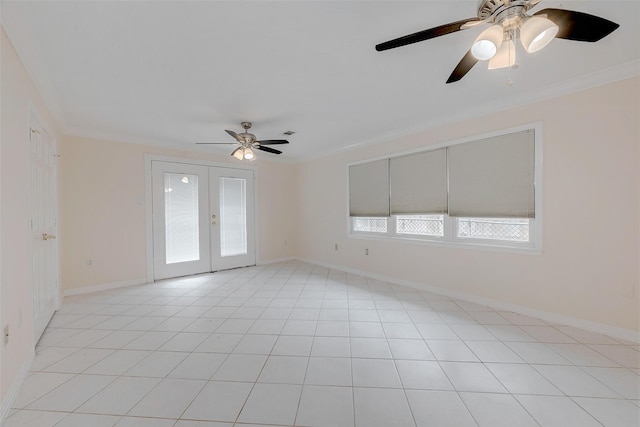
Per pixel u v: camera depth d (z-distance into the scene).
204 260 4.72
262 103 2.81
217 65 2.08
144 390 1.66
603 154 2.29
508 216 2.84
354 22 1.63
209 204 4.80
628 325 2.20
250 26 1.65
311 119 3.30
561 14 1.27
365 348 2.14
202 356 2.04
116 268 3.86
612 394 1.59
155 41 1.78
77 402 1.55
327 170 5.12
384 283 4.02
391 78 2.33
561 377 1.75
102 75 2.20
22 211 1.81
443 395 1.60
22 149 1.85
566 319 2.50
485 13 1.37
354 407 1.51
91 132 3.64
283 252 5.84
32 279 2.09
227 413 1.47
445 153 3.37
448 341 2.24
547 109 2.57
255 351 2.11
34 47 1.80
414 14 1.57
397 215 3.94
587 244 2.38
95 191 3.70
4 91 1.57
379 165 4.16
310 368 1.88
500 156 2.89
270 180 5.63
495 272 2.97
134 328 2.52
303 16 1.57
